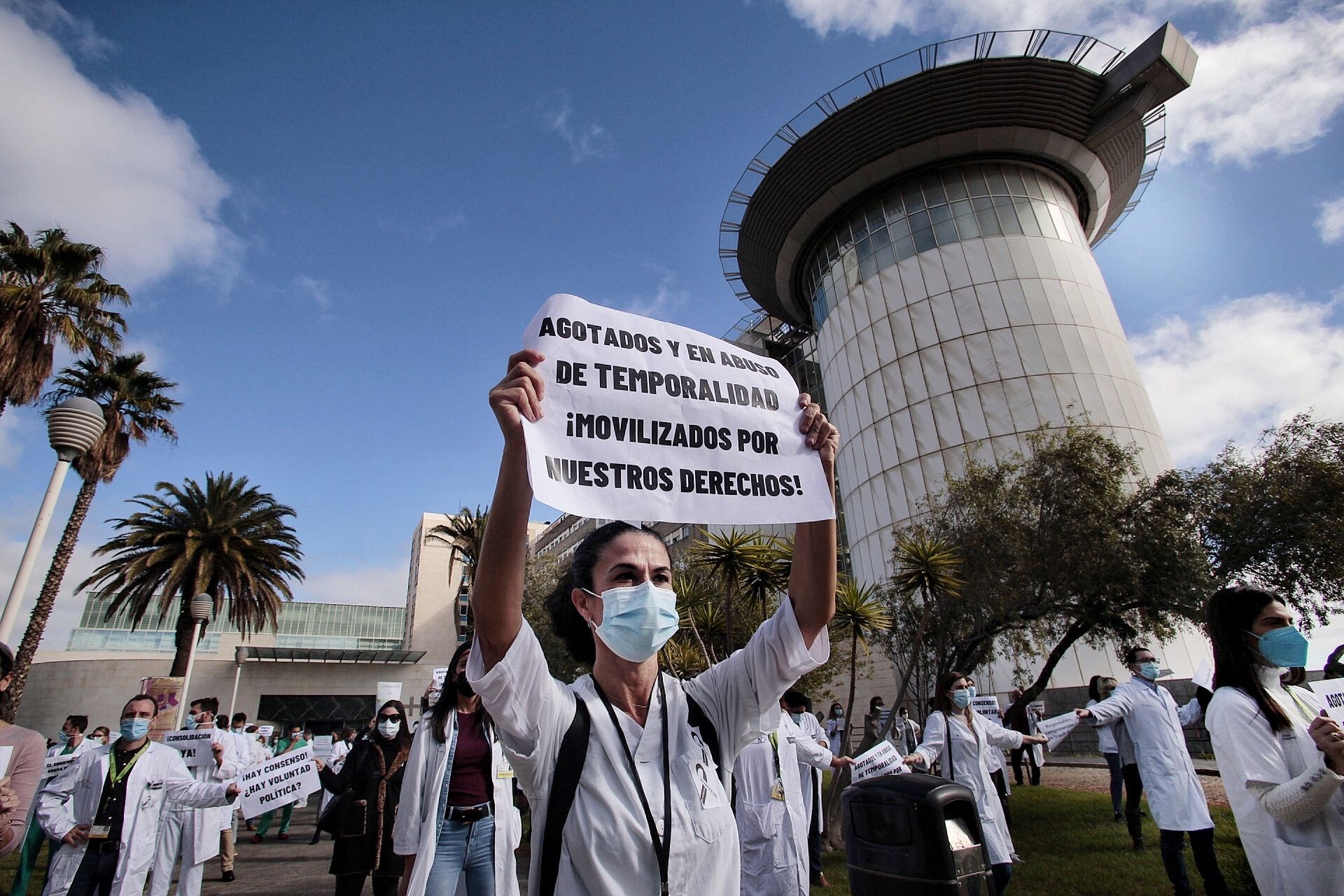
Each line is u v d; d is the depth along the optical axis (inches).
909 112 1373.0
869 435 1359.5
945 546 490.9
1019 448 1167.6
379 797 228.8
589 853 67.2
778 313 1888.5
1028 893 257.6
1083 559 523.2
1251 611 129.5
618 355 87.4
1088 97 1341.0
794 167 1485.0
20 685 794.2
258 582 1078.4
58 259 773.3
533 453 73.7
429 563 2529.5
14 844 122.6
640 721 79.7
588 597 85.7
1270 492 571.2
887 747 259.9
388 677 1747.0
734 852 75.3
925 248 1389.0
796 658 84.0
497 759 191.3
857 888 119.5
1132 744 316.2
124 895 199.5
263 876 354.6
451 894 174.2
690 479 84.7
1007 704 945.5
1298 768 118.2
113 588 1019.3
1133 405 1235.9
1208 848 225.5
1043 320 1270.9
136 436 946.1
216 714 378.0
